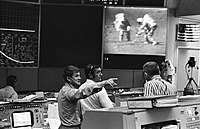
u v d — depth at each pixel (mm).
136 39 5406
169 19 5754
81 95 2889
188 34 5832
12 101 3041
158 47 5430
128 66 5422
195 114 1835
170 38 5801
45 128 3137
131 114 1512
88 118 1604
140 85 5441
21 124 3021
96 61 5355
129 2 5348
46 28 5219
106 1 5301
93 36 5324
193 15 5508
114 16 5336
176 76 5891
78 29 5289
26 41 5090
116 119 1512
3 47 4910
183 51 6016
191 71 6000
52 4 5203
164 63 5398
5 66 4910
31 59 5129
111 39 5367
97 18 5312
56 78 5254
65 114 3078
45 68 5227
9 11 4934
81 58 5320
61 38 5266
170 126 1681
